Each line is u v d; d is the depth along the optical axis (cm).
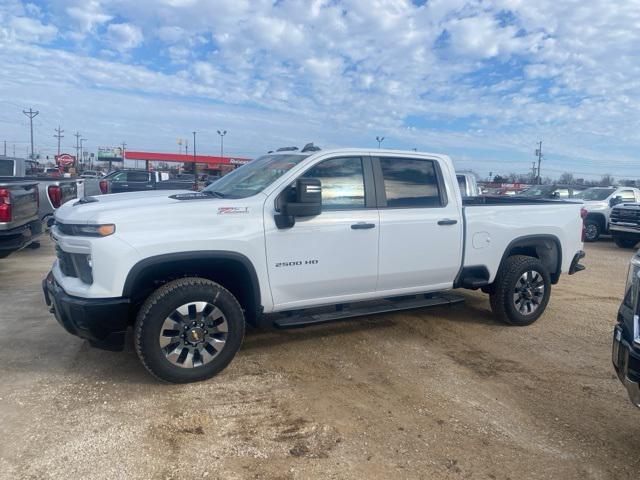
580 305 738
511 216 605
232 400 409
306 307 493
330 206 493
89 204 443
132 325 463
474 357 519
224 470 318
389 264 522
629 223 1370
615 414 405
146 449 337
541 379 468
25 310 635
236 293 493
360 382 451
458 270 573
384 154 528
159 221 420
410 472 321
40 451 331
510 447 353
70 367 464
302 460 331
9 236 729
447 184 565
